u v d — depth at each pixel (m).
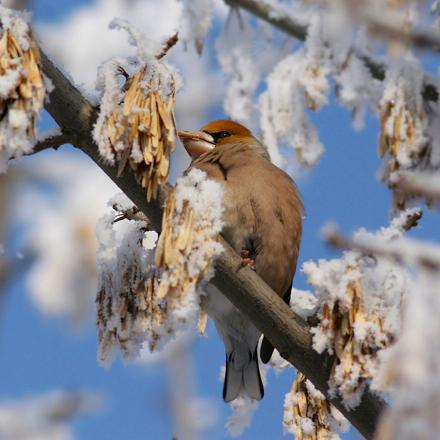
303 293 10.98
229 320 11.20
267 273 11.03
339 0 6.37
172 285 7.86
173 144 7.80
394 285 7.80
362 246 5.79
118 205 9.06
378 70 11.85
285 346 8.62
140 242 8.84
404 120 10.21
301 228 11.26
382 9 8.11
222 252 8.55
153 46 7.90
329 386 8.16
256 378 11.14
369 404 8.36
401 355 5.37
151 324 8.67
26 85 7.24
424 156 10.30
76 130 8.07
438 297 5.51
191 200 7.98
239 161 11.27
